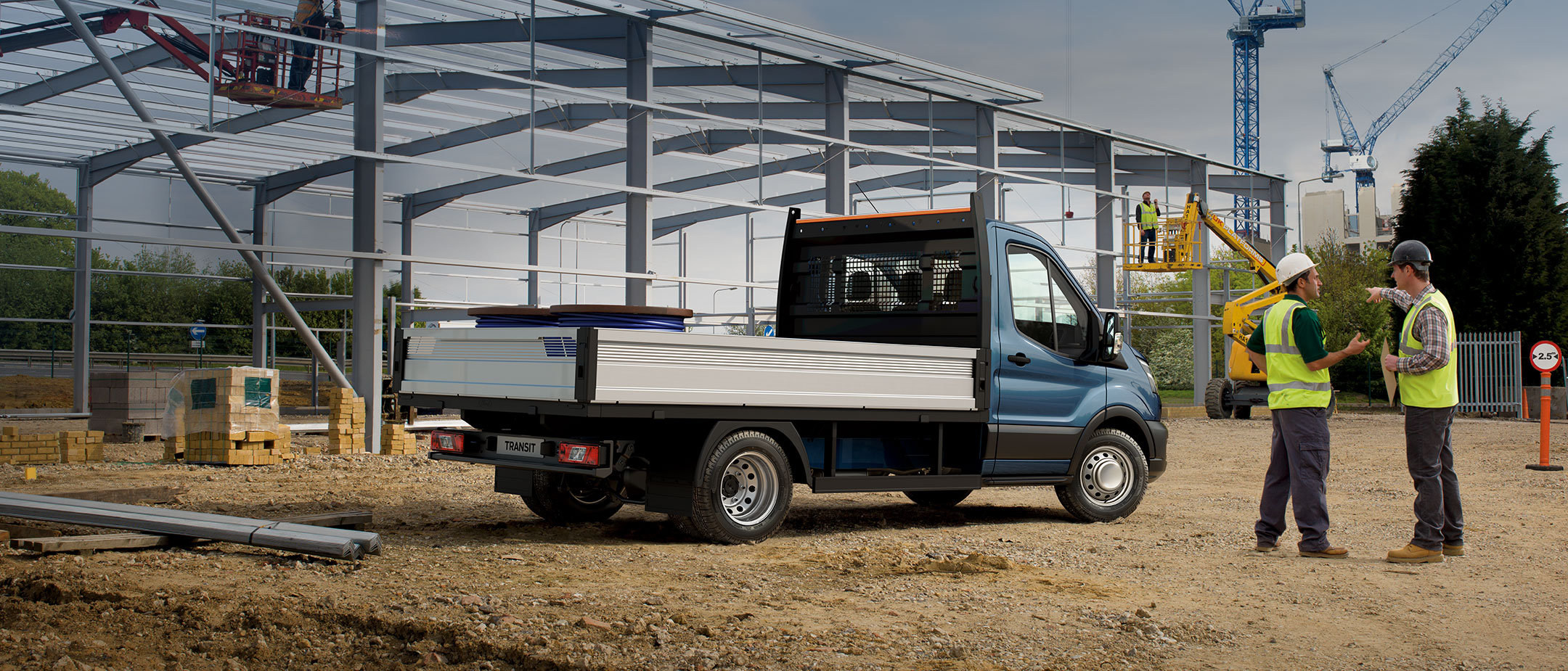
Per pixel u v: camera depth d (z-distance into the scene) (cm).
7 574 581
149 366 2264
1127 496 953
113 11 1458
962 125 2408
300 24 1520
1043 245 941
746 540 761
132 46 1641
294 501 998
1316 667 471
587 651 454
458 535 784
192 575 594
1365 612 577
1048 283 938
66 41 1588
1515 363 2903
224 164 2211
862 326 944
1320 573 685
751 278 2509
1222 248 4141
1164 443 997
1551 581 669
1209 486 1245
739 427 747
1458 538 748
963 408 847
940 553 734
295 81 1517
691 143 2395
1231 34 9719
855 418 794
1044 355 912
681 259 2639
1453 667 477
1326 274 4925
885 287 935
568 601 542
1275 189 3397
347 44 1560
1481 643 518
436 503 997
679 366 705
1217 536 844
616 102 1747
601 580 611
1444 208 3197
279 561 645
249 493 1063
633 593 573
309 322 2392
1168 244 2691
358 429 1537
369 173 1564
